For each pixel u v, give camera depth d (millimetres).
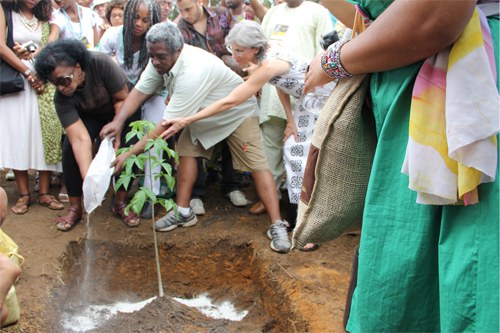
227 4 4762
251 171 3900
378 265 1294
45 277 3256
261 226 4098
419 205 1234
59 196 4438
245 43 3357
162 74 3592
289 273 3316
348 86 1469
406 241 1249
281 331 3078
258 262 3629
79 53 3373
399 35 1166
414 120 1183
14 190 4680
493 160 1100
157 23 3705
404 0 1151
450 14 1075
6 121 4074
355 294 1513
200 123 3779
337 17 1906
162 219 4004
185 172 3957
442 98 1170
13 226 3930
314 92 3527
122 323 3227
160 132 3555
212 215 4305
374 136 1519
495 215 1101
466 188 1099
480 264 1105
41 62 3244
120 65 4301
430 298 1263
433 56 1202
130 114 3740
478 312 1101
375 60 1264
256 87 3459
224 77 3762
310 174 1606
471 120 1090
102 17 5652
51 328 2885
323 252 3623
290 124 3775
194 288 3859
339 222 1566
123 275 3838
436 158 1156
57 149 4203
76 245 3787
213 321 3312
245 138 3842
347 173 1515
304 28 4047
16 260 2881
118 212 4133
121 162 3459
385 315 1297
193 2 4223
